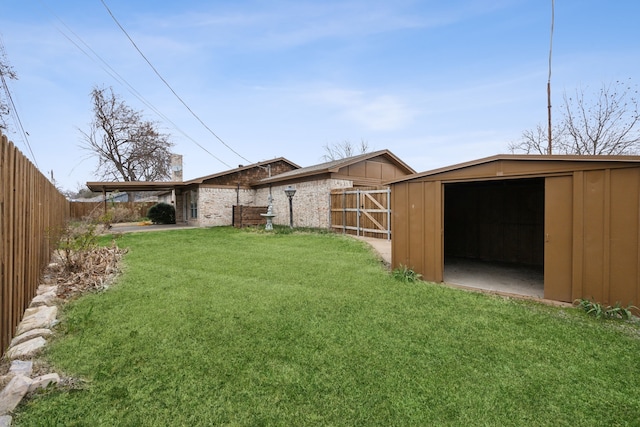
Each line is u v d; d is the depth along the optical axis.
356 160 13.39
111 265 6.04
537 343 2.96
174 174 19.84
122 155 22.41
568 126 13.27
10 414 1.98
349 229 11.62
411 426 1.92
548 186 4.18
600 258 3.79
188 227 15.12
